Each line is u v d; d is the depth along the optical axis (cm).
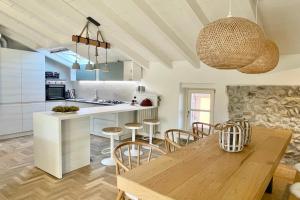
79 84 722
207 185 134
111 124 533
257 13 276
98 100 632
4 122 524
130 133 555
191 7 277
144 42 414
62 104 655
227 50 128
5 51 517
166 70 513
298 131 362
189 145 222
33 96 578
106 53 513
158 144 495
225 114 435
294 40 328
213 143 230
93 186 296
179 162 173
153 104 520
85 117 363
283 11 274
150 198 128
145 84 552
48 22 425
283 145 226
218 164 170
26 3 379
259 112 397
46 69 664
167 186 132
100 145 487
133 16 344
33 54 574
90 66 411
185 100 515
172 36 365
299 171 229
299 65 355
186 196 121
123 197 170
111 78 600
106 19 360
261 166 167
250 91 404
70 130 339
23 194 271
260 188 134
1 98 516
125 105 510
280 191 278
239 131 198
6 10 426
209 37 131
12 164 367
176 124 504
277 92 378
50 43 548
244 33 125
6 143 491
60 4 346
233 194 124
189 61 432
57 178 316
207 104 485
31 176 322
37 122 344
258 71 220
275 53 214
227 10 288
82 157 361
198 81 466
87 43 400
